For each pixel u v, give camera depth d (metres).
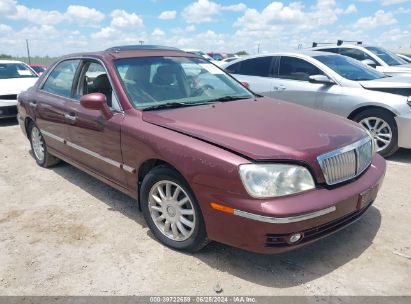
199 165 2.86
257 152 2.73
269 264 3.10
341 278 2.91
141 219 3.91
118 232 3.66
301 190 2.71
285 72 6.88
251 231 2.67
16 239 3.59
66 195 4.57
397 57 10.31
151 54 4.30
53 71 5.16
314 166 2.77
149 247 3.38
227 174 2.72
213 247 3.34
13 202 4.43
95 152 4.04
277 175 2.66
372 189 3.12
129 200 4.39
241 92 4.38
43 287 2.90
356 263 3.08
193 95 4.01
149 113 3.49
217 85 4.33
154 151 3.19
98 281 2.95
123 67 3.97
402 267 3.02
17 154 6.38
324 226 2.83
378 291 2.75
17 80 9.48
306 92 6.42
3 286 2.92
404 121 5.45
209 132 3.05
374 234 3.50
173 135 3.12
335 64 6.53
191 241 3.13
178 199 3.23
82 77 4.41
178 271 3.03
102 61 4.09
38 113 5.12
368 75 6.43
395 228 3.61
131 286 2.88
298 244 2.73
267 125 3.16
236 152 2.77
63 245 3.46
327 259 3.15
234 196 2.70
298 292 2.76
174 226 3.27
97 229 3.73
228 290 2.80
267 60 7.18
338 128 3.27
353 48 9.62
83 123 4.09
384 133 5.70
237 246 2.82
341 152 2.93
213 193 2.80
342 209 2.85
